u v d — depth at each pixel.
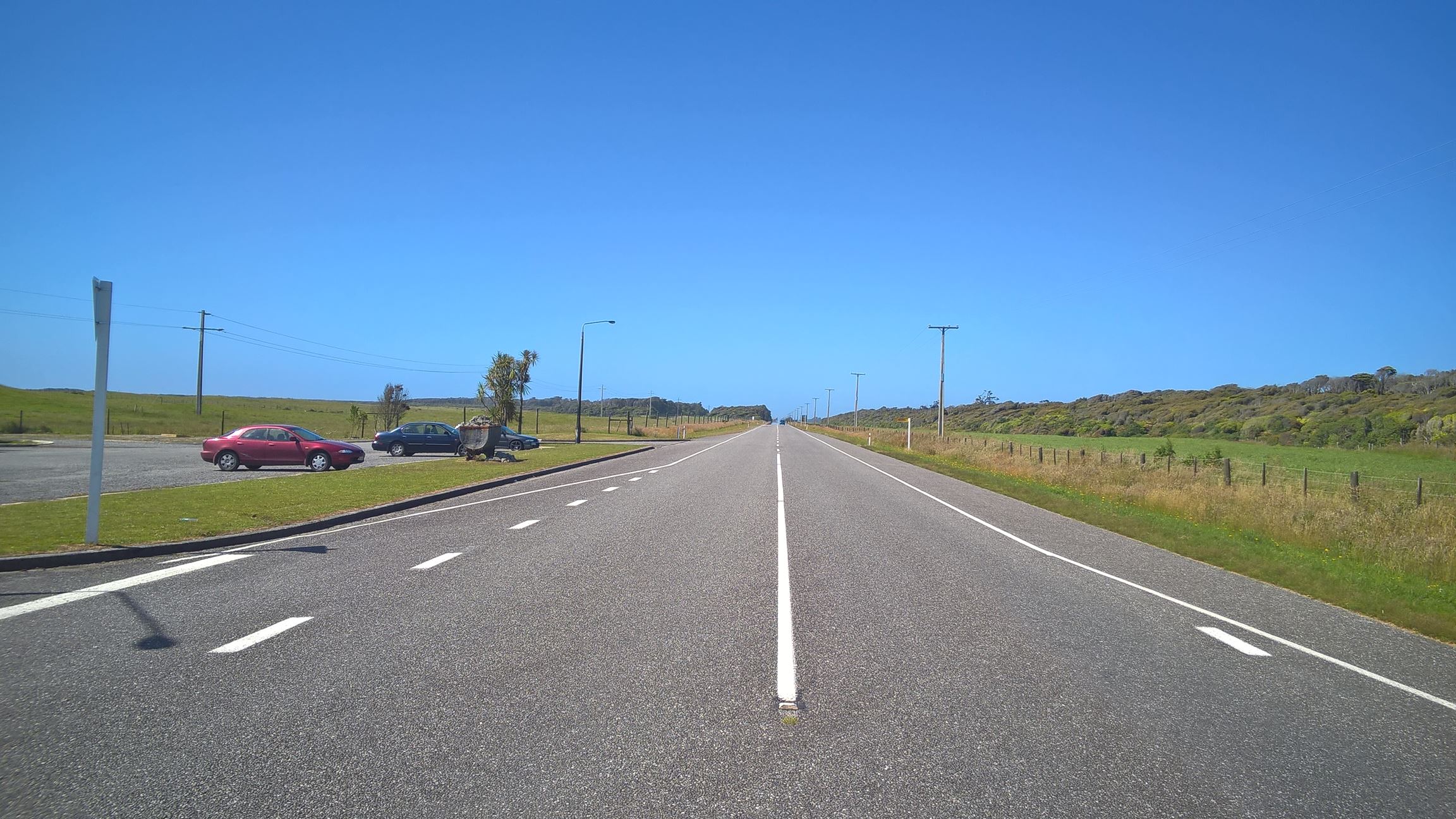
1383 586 11.45
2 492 17.20
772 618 8.06
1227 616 9.02
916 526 16.17
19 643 6.51
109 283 10.85
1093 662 6.85
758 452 50.47
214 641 6.67
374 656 6.37
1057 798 4.21
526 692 5.63
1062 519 18.75
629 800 4.05
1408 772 4.71
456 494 20.11
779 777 4.36
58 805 3.84
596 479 26.16
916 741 4.93
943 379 67.12
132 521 12.71
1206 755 4.88
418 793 4.06
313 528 13.62
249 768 4.29
